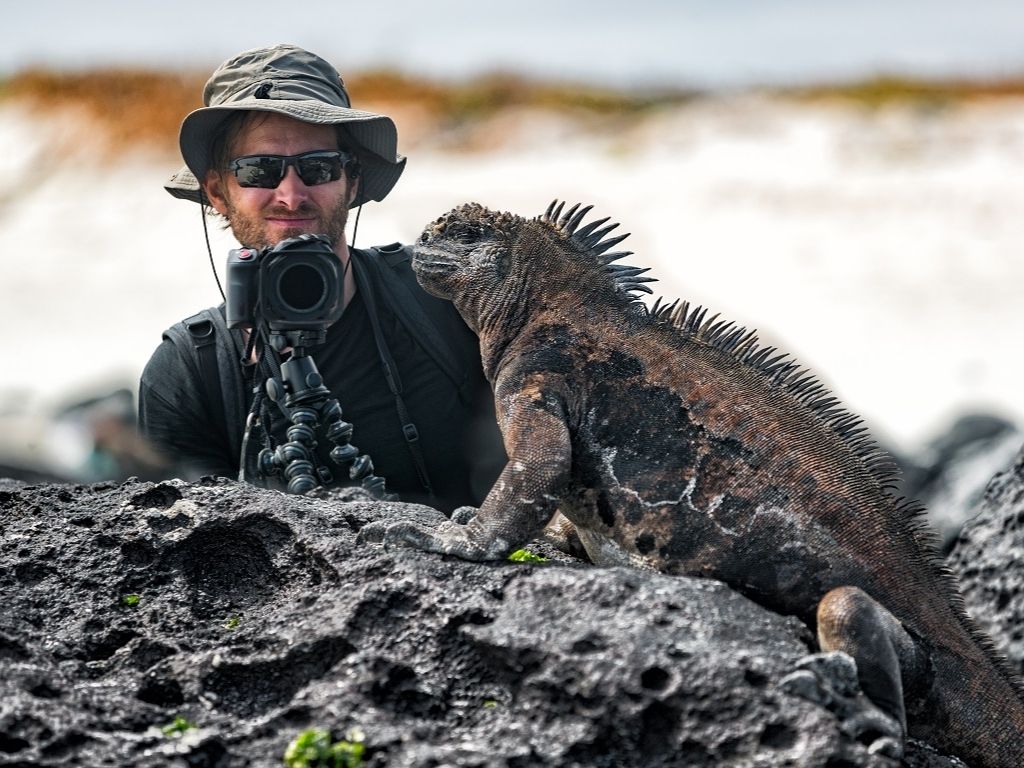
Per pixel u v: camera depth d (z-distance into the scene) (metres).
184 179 6.73
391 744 3.66
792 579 4.37
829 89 35.06
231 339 5.83
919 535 4.56
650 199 28.69
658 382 4.64
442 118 34.78
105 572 4.53
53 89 35.81
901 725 3.96
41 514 4.86
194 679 4.03
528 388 4.62
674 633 3.88
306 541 4.45
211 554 4.61
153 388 5.93
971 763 4.37
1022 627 6.33
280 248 5.12
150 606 4.43
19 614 4.36
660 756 3.71
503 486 4.42
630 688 3.73
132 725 3.82
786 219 27.28
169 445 5.93
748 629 3.95
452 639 4.02
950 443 12.14
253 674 4.06
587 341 4.71
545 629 3.93
